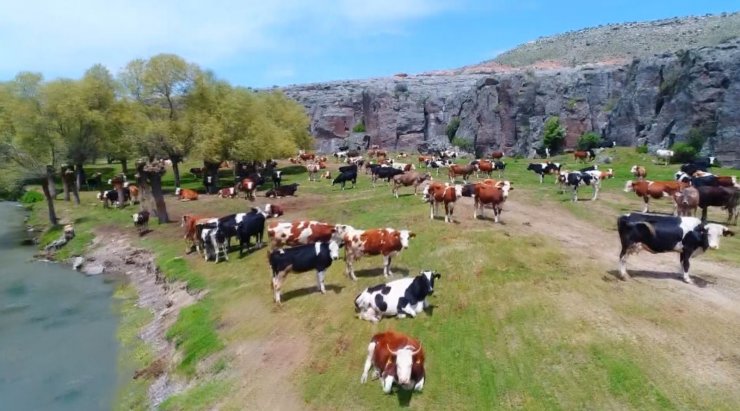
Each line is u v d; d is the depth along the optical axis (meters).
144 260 30.81
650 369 12.81
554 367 13.36
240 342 17.27
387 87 101.94
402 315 16.50
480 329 15.43
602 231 24.67
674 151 49.09
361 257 21.05
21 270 32.78
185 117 51.47
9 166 44.50
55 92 49.31
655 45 132.12
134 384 17.36
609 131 63.28
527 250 21.27
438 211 29.22
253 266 24.39
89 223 41.44
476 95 80.44
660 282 17.61
